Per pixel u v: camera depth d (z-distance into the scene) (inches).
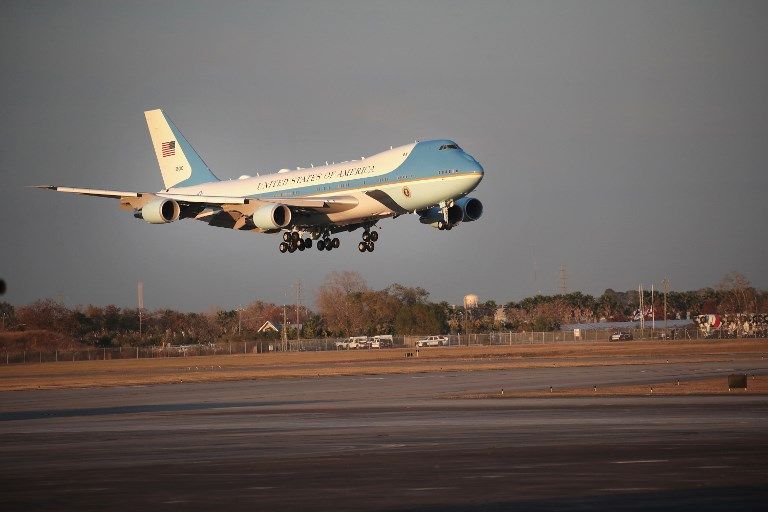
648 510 3100.4
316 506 3287.4
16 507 3383.4
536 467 4025.6
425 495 3442.4
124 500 3484.3
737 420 5748.0
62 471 4249.5
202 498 3489.2
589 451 4478.3
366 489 3597.4
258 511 3225.9
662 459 4165.8
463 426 5792.3
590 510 3112.7
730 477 3681.1
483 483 3661.4
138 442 5393.7
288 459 4488.2
